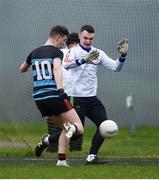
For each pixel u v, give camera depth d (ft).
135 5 129.29
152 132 142.92
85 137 130.00
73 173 74.95
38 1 122.31
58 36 78.95
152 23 129.70
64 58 86.89
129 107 137.90
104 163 89.51
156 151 113.39
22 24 121.80
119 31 129.08
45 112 79.30
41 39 121.90
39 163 91.35
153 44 131.44
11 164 89.51
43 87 78.07
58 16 123.65
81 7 125.90
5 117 124.47
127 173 75.72
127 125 142.51
